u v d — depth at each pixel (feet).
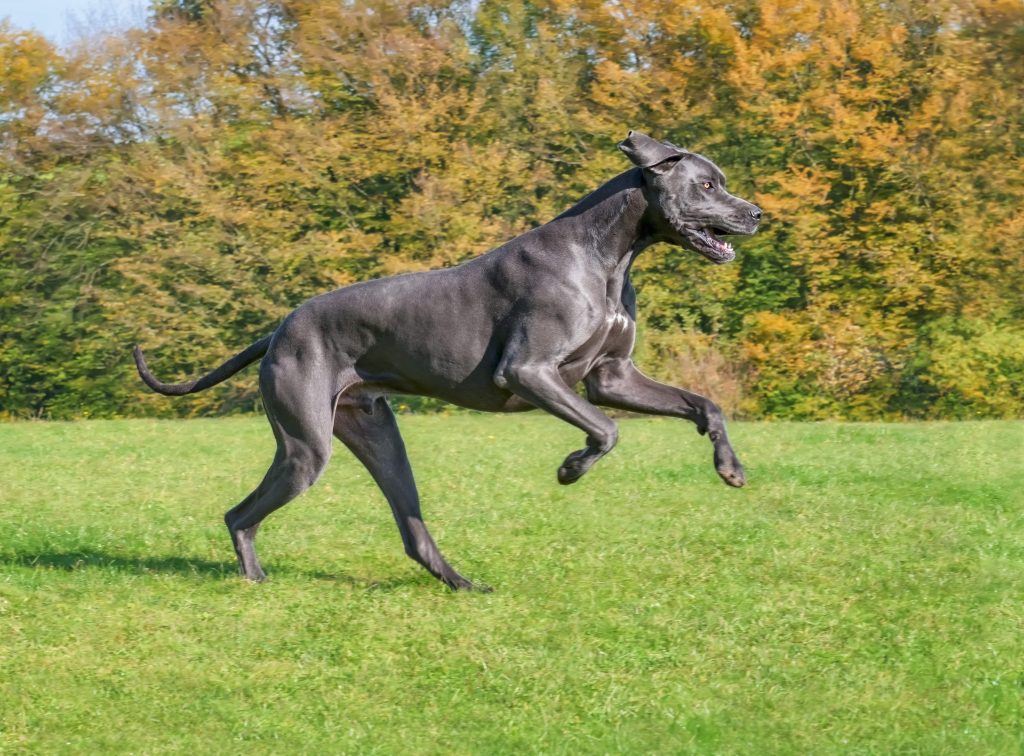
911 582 24.16
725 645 20.16
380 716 17.38
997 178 72.84
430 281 22.77
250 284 77.97
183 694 18.34
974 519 30.55
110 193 79.20
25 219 79.15
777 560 25.93
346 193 78.64
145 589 24.09
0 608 22.49
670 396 22.70
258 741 16.62
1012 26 73.82
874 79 74.33
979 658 19.48
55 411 80.28
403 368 22.95
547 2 79.66
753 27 76.64
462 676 18.94
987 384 71.56
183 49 81.15
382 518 31.94
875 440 48.11
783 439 48.83
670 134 76.48
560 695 18.03
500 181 77.15
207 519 32.27
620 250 22.26
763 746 16.24
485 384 22.52
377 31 79.92
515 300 22.04
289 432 23.52
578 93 78.69
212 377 25.11
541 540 28.55
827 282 74.28
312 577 25.34
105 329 78.74
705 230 22.09
